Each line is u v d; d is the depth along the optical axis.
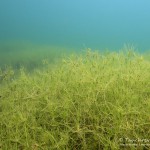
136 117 2.15
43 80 2.82
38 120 2.30
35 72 2.99
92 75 2.57
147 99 2.30
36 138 2.21
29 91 2.75
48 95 2.48
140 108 2.23
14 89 2.89
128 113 2.12
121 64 2.83
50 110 2.25
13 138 2.21
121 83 2.45
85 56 2.92
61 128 2.24
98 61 2.88
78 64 2.82
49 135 2.09
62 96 2.44
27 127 2.22
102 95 2.31
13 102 2.57
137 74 2.54
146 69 2.76
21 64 3.12
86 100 2.25
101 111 2.20
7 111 2.51
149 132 2.12
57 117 2.29
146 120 2.16
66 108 2.21
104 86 2.33
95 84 2.39
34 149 2.13
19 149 2.21
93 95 2.26
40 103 2.46
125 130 2.08
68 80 2.65
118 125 2.04
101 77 2.53
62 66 2.86
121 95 2.25
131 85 2.43
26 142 2.14
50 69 2.94
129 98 2.25
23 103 2.53
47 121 2.29
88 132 2.17
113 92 2.32
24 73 2.92
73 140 2.12
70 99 2.25
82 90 2.40
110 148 2.06
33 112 2.37
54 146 2.05
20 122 2.23
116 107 2.09
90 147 2.14
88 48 2.95
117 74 2.54
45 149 2.11
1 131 2.31
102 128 2.09
